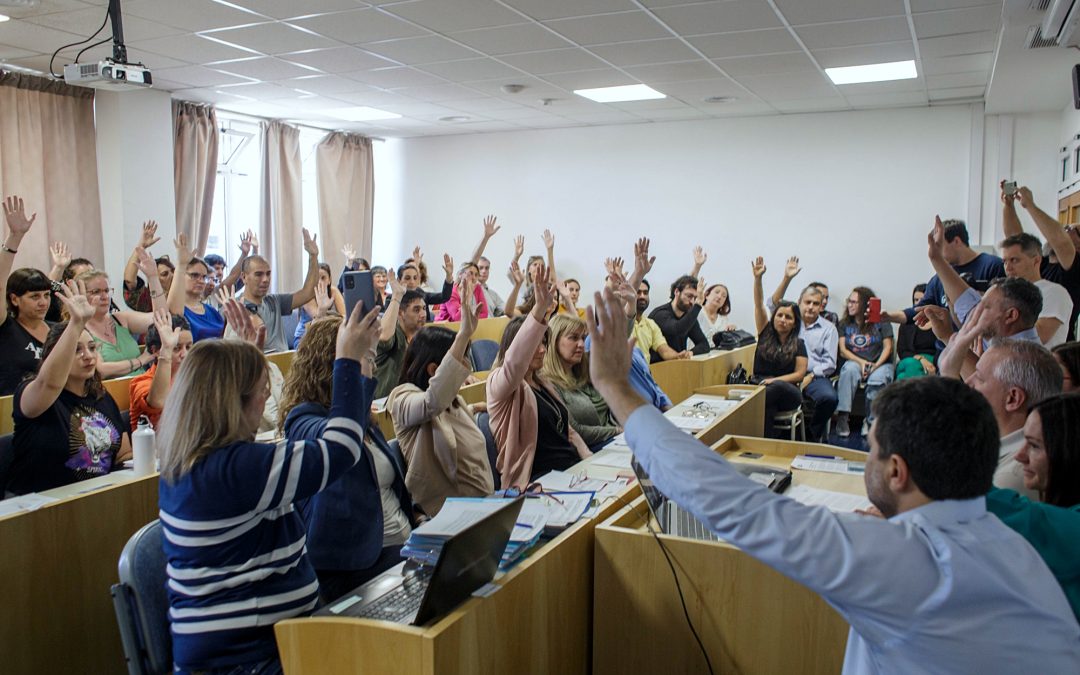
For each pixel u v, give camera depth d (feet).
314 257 18.21
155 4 14.29
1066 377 6.43
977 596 3.24
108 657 7.80
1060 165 21.97
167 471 5.11
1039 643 3.24
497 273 30.30
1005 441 5.82
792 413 15.96
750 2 13.98
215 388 5.12
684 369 16.71
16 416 8.72
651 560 5.87
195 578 5.09
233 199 27.61
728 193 26.66
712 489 3.55
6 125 19.52
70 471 8.89
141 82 13.47
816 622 5.42
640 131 27.73
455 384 7.93
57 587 7.35
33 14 14.79
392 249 32.07
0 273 12.28
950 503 3.52
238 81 20.88
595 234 28.68
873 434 3.78
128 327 14.85
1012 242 10.55
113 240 21.53
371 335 5.80
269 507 5.11
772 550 3.43
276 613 5.22
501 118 26.63
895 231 24.62
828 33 15.92
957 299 10.06
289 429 6.51
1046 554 4.24
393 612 4.90
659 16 14.90
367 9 14.58
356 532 6.70
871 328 21.17
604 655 6.07
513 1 14.05
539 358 9.99
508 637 5.13
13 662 6.97
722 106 24.20
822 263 25.55
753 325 26.61
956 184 23.88
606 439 10.98
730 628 5.66
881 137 24.57
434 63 18.72
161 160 22.26
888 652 3.39
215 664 5.06
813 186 25.50
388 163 31.83
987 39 16.15
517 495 6.96
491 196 30.17
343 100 23.41
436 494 8.15
